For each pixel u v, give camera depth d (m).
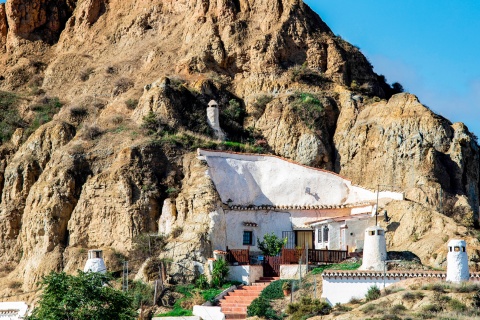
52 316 54.16
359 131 87.38
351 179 85.75
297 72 93.62
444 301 57.69
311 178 81.44
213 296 68.94
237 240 78.12
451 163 84.31
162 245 75.31
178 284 72.00
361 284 63.38
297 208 80.00
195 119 87.56
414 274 63.28
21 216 84.50
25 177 85.69
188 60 95.25
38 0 111.62
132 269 74.31
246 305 67.31
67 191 80.38
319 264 72.12
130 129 84.88
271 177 81.81
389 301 59.19
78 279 55.88
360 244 74.25
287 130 88.56
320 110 89.81
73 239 78.31
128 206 77.94
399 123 85.81
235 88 94.69
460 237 71.69
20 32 110.50
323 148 87.56
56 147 86.88
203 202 76.88
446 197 80.56
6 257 83.00
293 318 61.53
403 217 74.94
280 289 68.38
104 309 55.00
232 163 81.62
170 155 81.94
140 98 89.62
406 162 83.75
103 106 93.31
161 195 79.25
